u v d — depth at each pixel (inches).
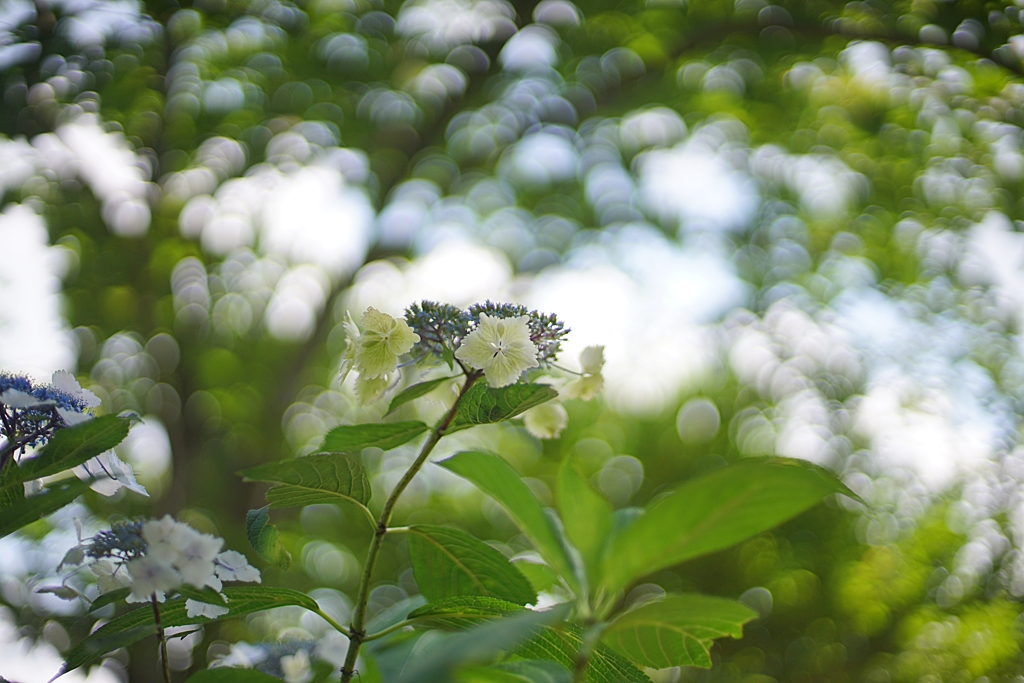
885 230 382.6
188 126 323.9
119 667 92.7
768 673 436.5
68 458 51.3
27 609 135.0
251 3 287.0
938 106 290.0
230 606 55.2
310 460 51.0
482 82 373.7
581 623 48.4
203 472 374.6
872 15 285.9
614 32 363.3
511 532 482.3
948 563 311.4
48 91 193.2
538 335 68.4
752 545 465.7
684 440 530.0
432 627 55.1
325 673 79.7
